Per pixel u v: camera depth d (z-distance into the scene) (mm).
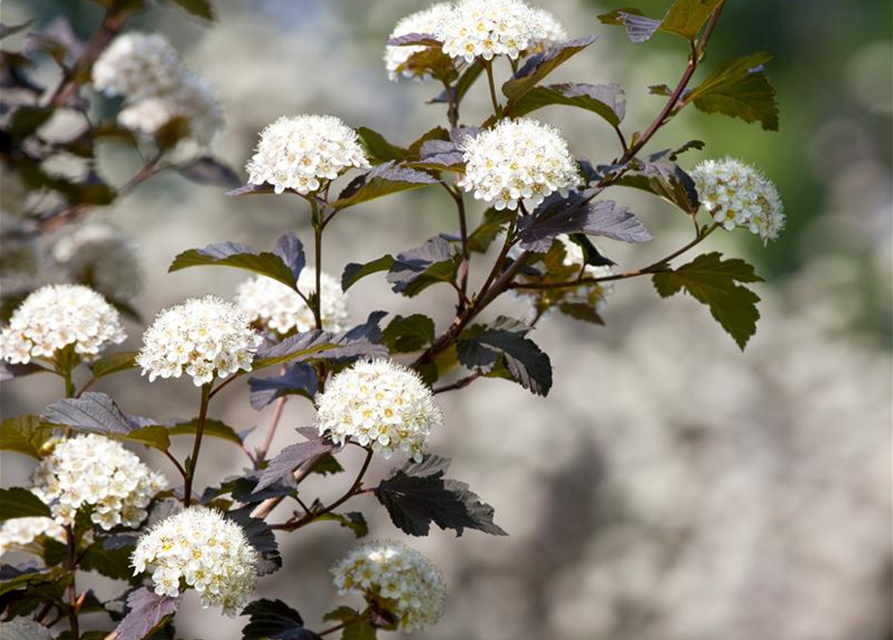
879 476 10773
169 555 2838
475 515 3232
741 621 10219
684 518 10602
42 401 9922
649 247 11852
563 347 11414
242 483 3232
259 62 12109
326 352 3172
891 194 24094
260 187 3227
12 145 5648
